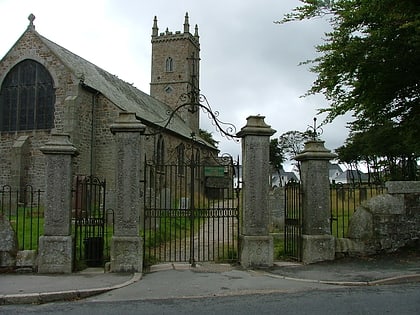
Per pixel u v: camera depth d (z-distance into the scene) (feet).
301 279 29.84
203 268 34.32
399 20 38.93
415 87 45.60
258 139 35.58
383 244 36.88
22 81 98.43
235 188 38.42
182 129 140.87
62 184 32.96
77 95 93.45
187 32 174.19
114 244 32.99
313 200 36.09
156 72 176.45
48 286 27.68
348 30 42.80
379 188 38.78
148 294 26.30
